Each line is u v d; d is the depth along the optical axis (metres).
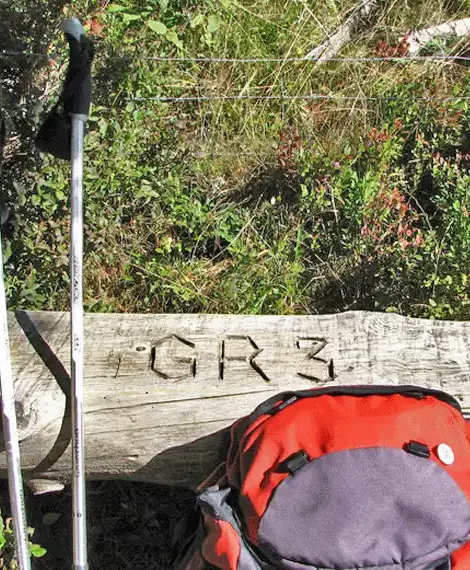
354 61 2.08
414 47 2.24
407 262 1.69
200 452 1.24
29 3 1.46
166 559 1.44
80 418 1.19
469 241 1.66
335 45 2.22
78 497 1.19
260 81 2.09
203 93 2.02
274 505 1.05
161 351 1.32
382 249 1.73
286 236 1.82
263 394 1.27
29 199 1.54
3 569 1.26
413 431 1.10
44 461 1.26
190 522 1.26
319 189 1.83
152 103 1.81
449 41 2.26
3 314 1.19
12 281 1.56
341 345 1.33
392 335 1.34
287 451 1.09
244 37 2.15
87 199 1.62
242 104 2.04
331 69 2.14
